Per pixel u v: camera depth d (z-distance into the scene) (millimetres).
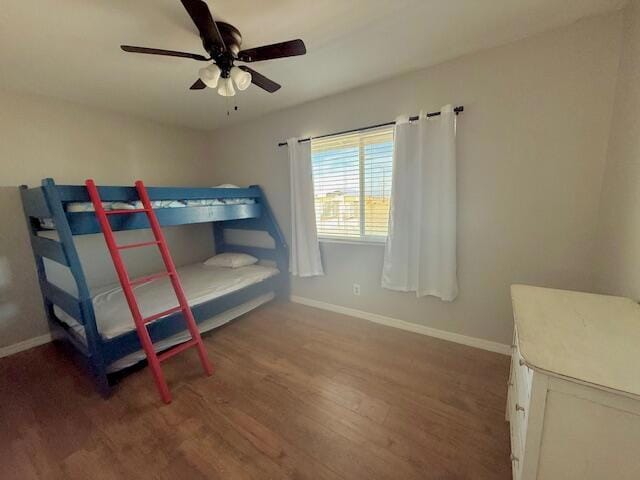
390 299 2746
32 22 1501
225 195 3014
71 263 1778
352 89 2609
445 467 1324
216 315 2688
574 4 1524
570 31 1713
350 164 2805
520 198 1995
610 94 1652
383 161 2607
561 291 1386
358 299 2963
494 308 2213
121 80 2270
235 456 1415
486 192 2109
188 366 2182
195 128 3773
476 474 1286
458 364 2105
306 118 2967
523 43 1852
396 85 2375
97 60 1942
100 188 2029
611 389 732
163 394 1788
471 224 2199
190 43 1773
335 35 1747
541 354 874
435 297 2477
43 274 2473
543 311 1168
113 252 1840
